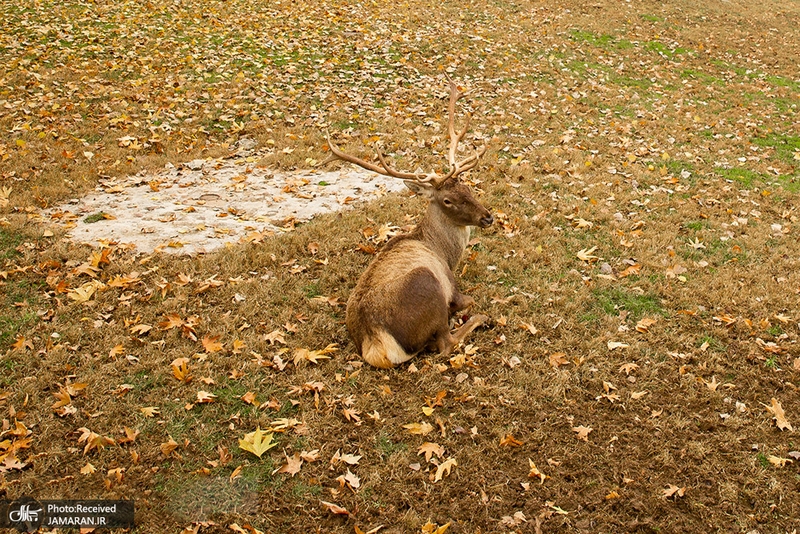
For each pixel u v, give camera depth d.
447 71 12.13
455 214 5.49
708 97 11.93
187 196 7.75
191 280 6.01
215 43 12.84
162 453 4.16
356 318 5.04
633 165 8.84
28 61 11.19
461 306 5.54
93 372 4.82
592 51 13.93
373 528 3.70
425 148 9.10
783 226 7.33
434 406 4.63
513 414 4.59
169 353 5.09
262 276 6.21
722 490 3.98
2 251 6.28
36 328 5.27
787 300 5.84
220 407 4.60
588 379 4.92
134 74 11.18
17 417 4.36
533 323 5.57
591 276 6.29
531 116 10.45
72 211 7.24
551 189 8.12
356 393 4.75
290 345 5.26
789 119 11.00
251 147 9.19
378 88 11.17
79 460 4.09
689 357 5.15
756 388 4.86
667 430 4.44
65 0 14.45
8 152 8.34
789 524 3.78
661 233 7.11
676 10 17.80
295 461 4.10
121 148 8.84
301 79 11.39
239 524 3.71
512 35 14.37
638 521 3.79
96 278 5.96
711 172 8.76
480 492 3.95
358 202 7.72
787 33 16.80
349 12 15.02
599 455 4.25
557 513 3.82
